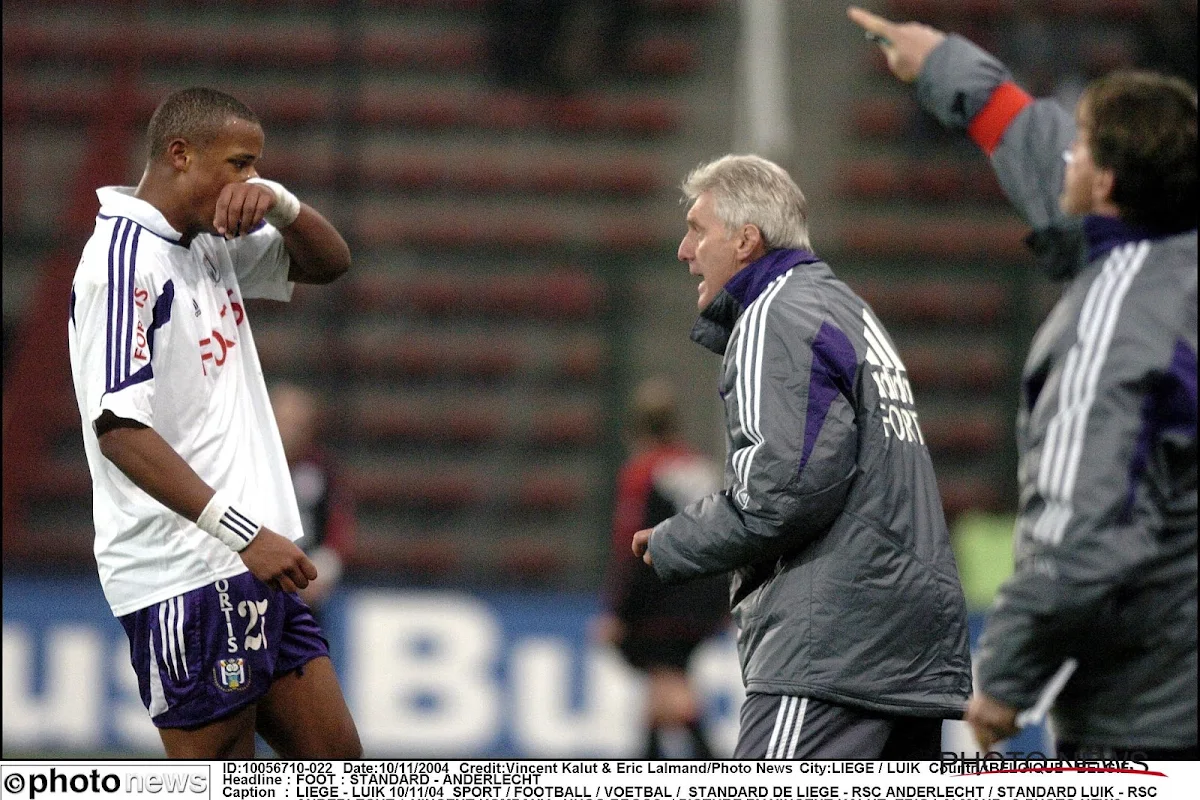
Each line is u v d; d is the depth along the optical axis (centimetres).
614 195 3925
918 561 1142
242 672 1098
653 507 2381
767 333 1139
